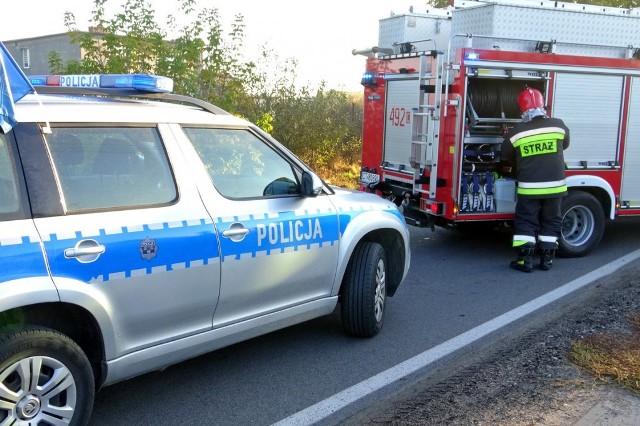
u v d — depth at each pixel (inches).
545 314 223.1
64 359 120.7
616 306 218.2
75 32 371.6
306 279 173.8
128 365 134.6
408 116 322.7
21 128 122.3
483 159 302.7
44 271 116.7
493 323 214.7
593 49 331.0
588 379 157.5
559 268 294.5
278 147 172.9
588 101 316.5
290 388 163.0
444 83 293.1
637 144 331.0
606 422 136.1
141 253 132.2
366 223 190.7
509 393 152.3
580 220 319.6
